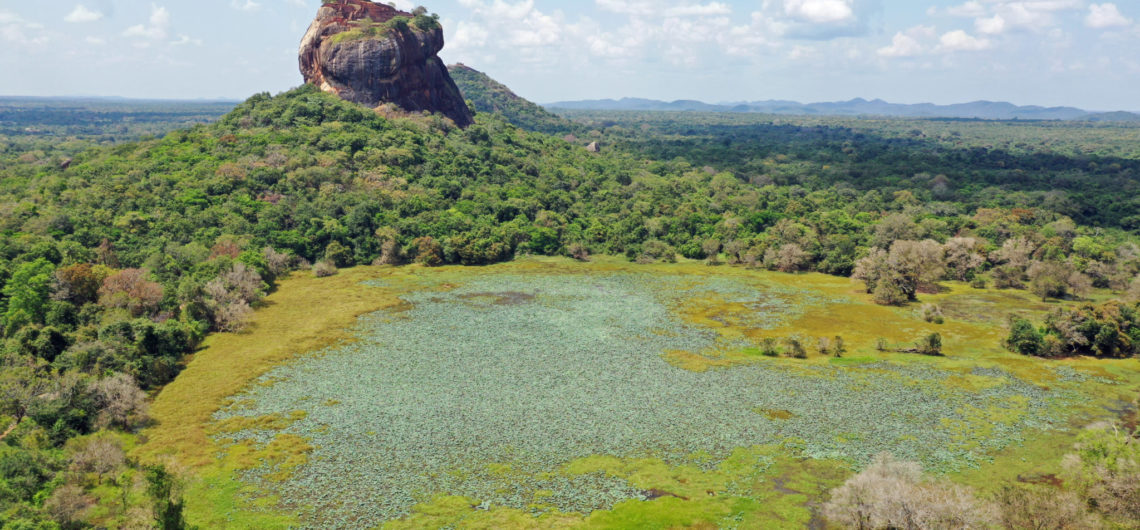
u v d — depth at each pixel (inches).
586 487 2124.8
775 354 3393.2
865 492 1852.9
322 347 3442.4
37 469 2015.3
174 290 3745.1
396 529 1894.7
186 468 2194.9
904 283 4576.8
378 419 2603.3
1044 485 2121.1
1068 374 3129.9
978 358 3366.1
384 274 5123.0
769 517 1955.0
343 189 5979.3
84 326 3161.9
